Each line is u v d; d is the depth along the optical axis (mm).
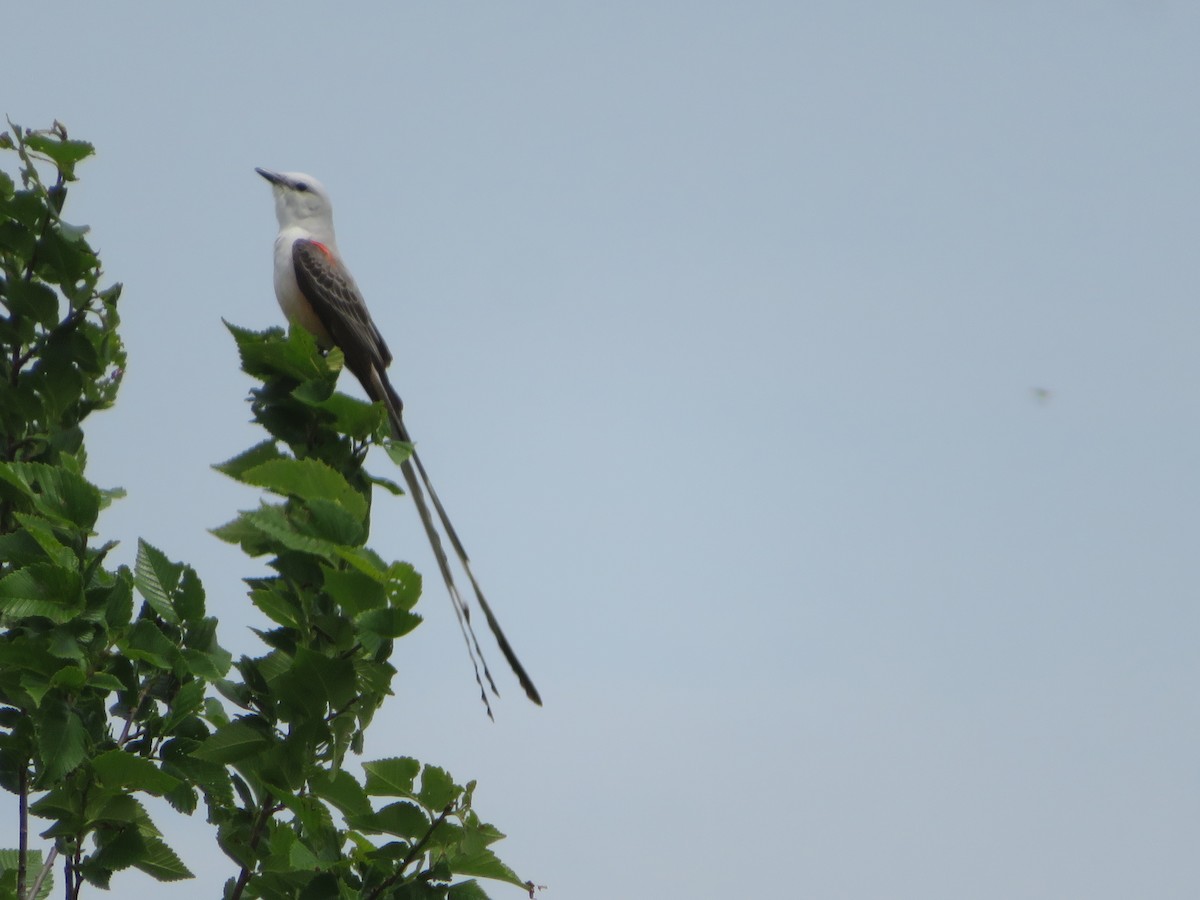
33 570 7297
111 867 7598
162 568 7965
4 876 7438
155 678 7836
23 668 7309
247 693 7957
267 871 7566
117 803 7547
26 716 7660
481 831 7648
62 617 7285
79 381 9141
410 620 7348
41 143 9031
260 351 8484
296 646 7754
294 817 7930
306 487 7574
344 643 7789
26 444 9047
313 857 7383
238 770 7840
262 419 8555
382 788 7656
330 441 8539
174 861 7859
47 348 9078
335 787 7578
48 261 9117
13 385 9031
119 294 9500
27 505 8289
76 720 7289
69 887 7645
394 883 7570
